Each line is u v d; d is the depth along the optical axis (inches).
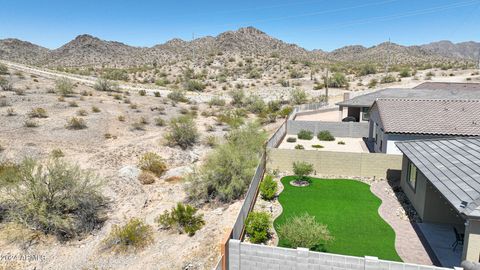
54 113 1199.6
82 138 979.9
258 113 1644.9
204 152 975.0
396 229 510.3
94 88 1943.9
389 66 4394.7
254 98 1887.3
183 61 4697.3
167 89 2564.0
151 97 1830.7
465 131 745.0
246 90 2763.3
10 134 934.4
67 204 522.0
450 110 831.7
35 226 510.0
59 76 2393.0
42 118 1118.4
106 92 1860.2
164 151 926.4
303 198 636.7
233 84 3142.2
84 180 587.5
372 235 492.4
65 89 1617.9
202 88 2770.7
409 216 555.8
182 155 921.5
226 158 639.1
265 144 780.0
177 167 826.2
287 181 732.0
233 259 383.6
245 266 381.7
